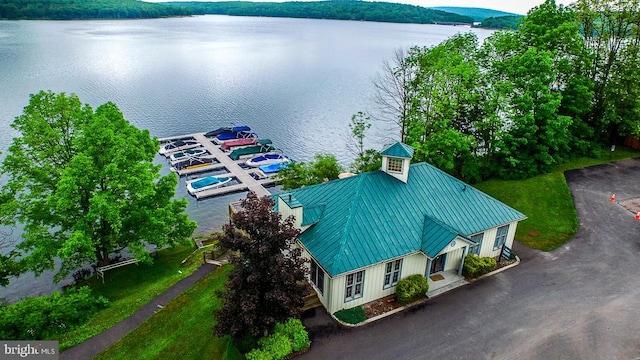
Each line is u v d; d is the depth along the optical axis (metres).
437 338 22.12
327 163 40.34
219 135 68.19
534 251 30.12
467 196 28.72
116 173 27.77
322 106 92.62
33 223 29.25
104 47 172.38
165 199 32.84
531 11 44.50
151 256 35.62
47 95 30.17
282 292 18.92
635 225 33.22
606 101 44.72
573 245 30.75
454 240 24.34
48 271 35.16
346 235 23.73
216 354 21.38
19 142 29.23
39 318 24.12
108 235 30.88
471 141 38.03
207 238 37.69
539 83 38.19
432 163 38.56
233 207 37.94
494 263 27.66
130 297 28.36
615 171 42.50
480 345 21.70
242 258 19.64
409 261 25.12
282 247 20.00
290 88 110.81
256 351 20.11
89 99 90.94
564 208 35.56
